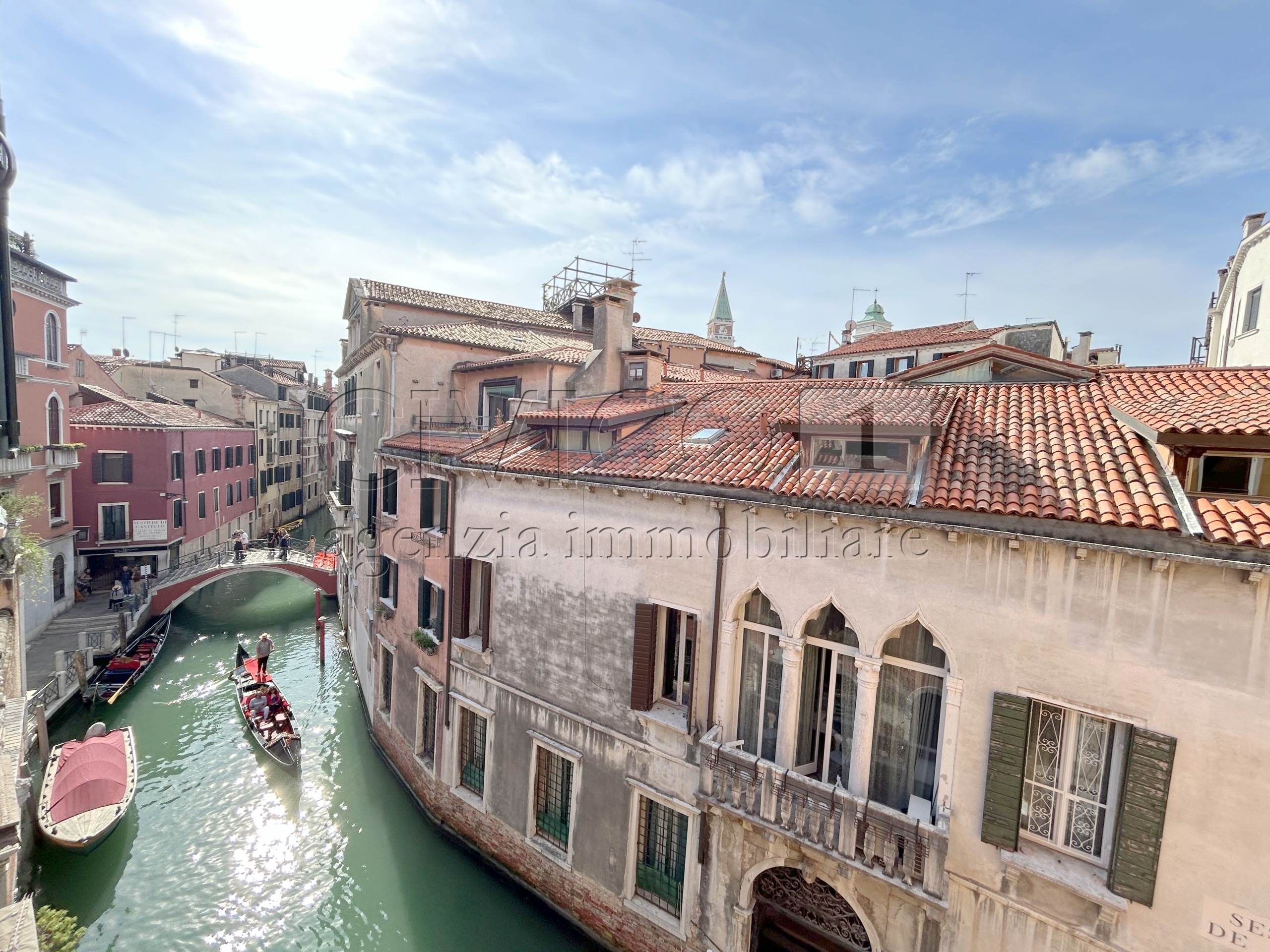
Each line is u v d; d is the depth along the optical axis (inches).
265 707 823.1
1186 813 249.6
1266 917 234.8
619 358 737.0
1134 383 381.7
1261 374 358.3
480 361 860.0
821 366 1437.0
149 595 1124.5
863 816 306.8
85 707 843.4
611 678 432.5
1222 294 773.3
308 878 549.6
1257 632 236.7
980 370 517.3
